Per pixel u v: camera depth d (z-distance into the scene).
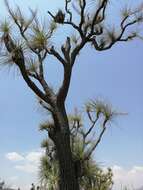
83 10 9.06
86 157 9.45
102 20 9.33
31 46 8.78
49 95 8.55
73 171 8.21
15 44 8.53
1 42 8.55
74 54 8.86
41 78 8.72
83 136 9.91
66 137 8.31
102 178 10.69
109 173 10.80
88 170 10.46
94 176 10.55
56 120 8.39
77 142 9.80
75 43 9.93
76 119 10.78
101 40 9.62
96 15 9.10
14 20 8.77
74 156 9.46
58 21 9.02
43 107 9.27
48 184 11.34
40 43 8.76
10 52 8.45
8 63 8.45
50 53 8.76
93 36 9.28
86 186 10.50
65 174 8.15
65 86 8.50
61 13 9.02
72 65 8.72
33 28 8.87
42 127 9.52
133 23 9.68
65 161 8.19
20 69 8.48
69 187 8.09
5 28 8.55
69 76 8.56
